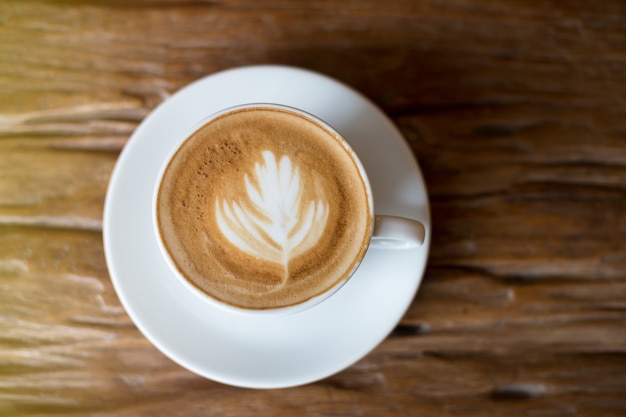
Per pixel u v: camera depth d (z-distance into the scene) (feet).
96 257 1.21
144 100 1.25
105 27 1.27
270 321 1.13
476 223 1.25
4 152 1.23
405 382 1.20
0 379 1.17
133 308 1.11
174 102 1.17
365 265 1.15
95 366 1.18
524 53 1.30
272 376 1.11
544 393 1.20
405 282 1.14
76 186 1.22
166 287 1.13
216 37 1.27
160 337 1.11
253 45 1.28
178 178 1.11
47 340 1.19
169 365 1.19
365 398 1.19
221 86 1.18
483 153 1.27
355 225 1.11
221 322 1.13
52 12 1.27
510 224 1.25
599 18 1.31
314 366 1.12
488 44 1.30
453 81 1.29
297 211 1.11
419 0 1.30
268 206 1.11
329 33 1.29
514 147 1.27
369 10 1.30
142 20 1.27
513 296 1.23
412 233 1.09
